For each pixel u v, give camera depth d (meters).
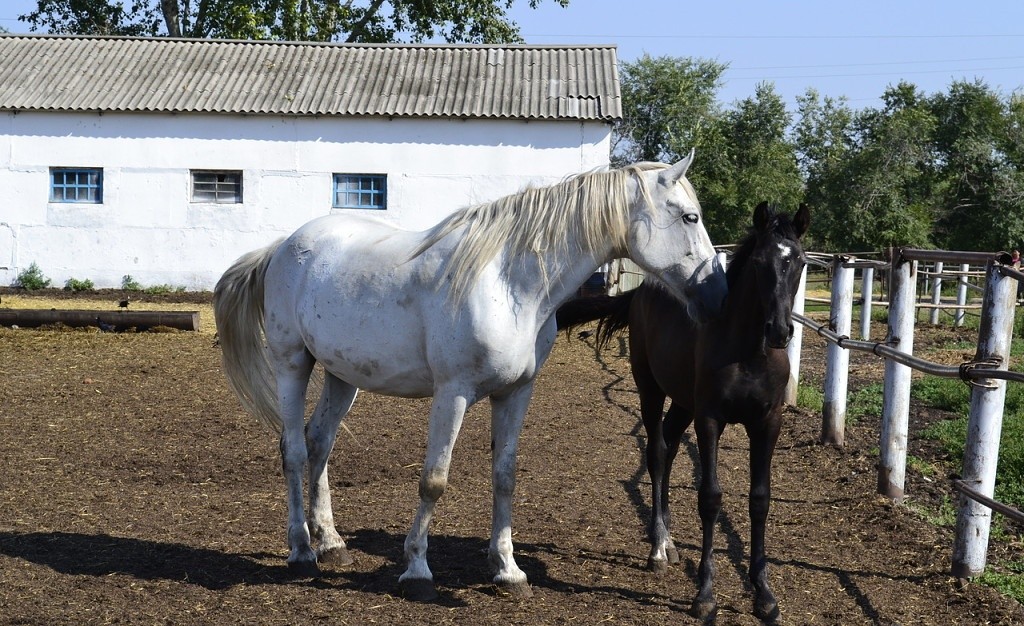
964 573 4.73
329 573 4.75
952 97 40.06
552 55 23.36
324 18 31.30
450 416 4.24
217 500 5.95
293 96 21.34
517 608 4.31
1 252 21.22
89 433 7.65
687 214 4.15
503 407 4.51
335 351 4.58
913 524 5.59
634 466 7.05
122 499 5.89
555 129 20.78
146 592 4.38
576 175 4.35
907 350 6.07
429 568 4.81
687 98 44.34
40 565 4.67
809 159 46.38
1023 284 16.56
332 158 21.06
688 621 4.20
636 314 5.25
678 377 4.64
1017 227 35.66
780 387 4.20
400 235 4.68
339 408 5.00
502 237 4.24
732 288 4.25
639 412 9.18
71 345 12.61
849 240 36.16
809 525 5.69
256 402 5.24
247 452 7.20
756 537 4.27
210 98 21.22
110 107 20.73
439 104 21.02
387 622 4.10
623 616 4.23
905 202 36.72
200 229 21.25
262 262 5.11
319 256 4.75
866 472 6.84
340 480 6.51
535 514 5.82
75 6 34.44
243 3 29.59
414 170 21.02
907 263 6.06
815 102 46.34
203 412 8.62
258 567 4.78
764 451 4.27
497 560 4.49
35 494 5.91
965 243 36.94
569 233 4.22
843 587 4.64
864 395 9.72
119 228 21.20
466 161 20.94
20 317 14.07
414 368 4.42
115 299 19.30
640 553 5.17
